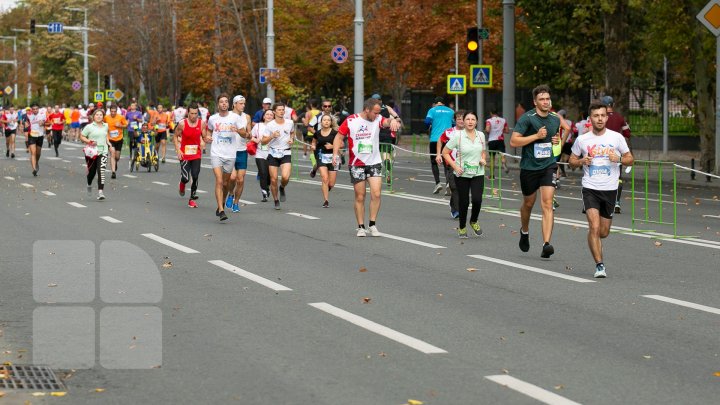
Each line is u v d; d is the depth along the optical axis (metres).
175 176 38.31
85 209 25.61
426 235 20.27
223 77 72.75
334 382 9.12
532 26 53.88
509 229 21.36
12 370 9.62
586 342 10.76
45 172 40.03
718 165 37.28
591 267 16.05
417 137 71.69
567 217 23.88
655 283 14.50
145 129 40.72
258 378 9.29
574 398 8.61
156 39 83.62
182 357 10.09
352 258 17.00
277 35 72.81
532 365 9.75
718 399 8.62
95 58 103.69
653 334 11.17
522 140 16.77
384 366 9.70
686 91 56.28
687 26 40.22
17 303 12.95
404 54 55.19
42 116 38.00
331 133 26.27
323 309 12.54
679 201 28.69
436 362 9.88
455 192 23.39
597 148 15.12
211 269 15.75
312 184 34.28
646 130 57.78
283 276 15.09
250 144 28.00
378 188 19.98
